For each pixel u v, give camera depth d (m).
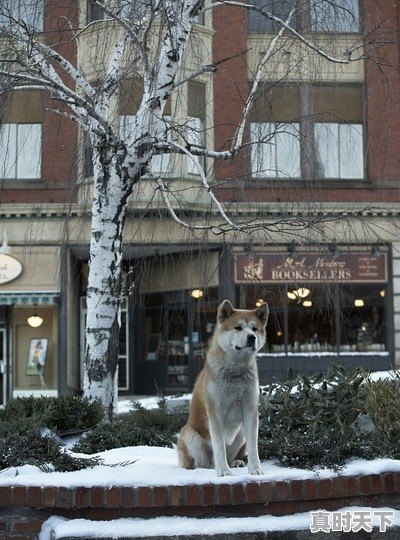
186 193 20.59
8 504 7.19
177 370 25.77
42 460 8.02
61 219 23.89
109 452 9.70
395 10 24.64
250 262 21.03
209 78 22.83
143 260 20.12
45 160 22.88
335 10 14.63
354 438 8.45
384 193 23.92
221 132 23.23
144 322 26.69
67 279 24.00
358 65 24.80
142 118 12.76
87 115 13.46
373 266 24.42
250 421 7.56
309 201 15.84
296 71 15.95
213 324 24.86
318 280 20.17
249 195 16.81
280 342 24.52
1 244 24.67
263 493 7.30
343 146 24.62
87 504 7.16
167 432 11.65
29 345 25.58
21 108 20.69
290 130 18.58
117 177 13.07
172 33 12.71
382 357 24.67
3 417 11.15
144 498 7.19
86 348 13.38
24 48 13.12
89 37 15.95
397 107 24.84
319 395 8.65
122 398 25.17
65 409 11.51
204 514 7.27
